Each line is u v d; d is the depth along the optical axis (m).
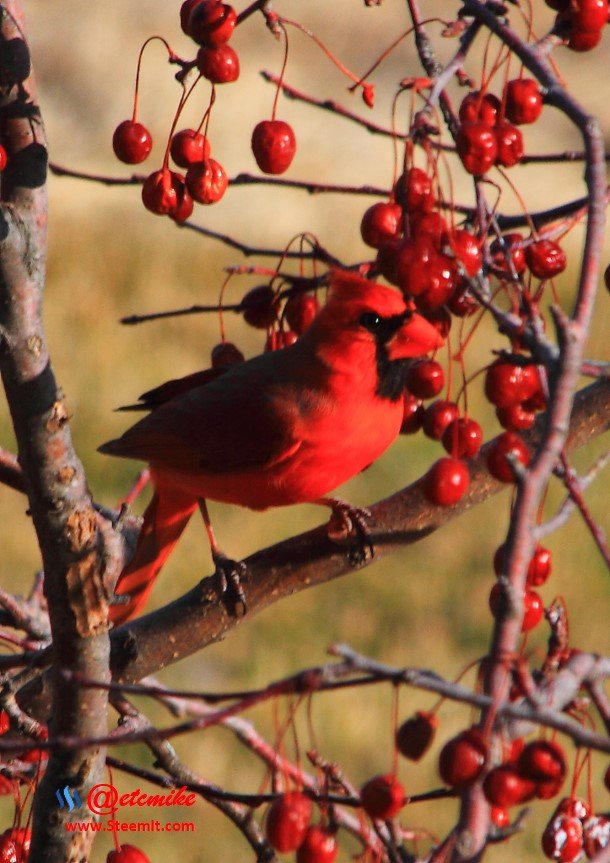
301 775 4.80
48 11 29.47
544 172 24.11
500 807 3.67
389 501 5.78
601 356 16.27
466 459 5.24
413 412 6.20
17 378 4.29
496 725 3.60
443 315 5.80
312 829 3.78
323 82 27.00
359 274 6.18
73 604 4.49
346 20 28.66
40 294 4.30
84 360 17.59
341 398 6.00
